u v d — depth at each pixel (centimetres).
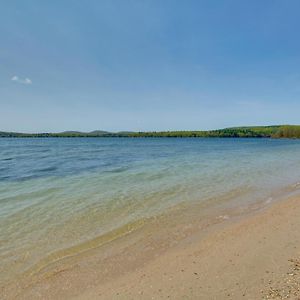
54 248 789
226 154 4300
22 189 1542
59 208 1159
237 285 566
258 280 578
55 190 1512
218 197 1359
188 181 1780
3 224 963
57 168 2516
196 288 568
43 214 1077
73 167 2589
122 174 2105
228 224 970
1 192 1460
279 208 1141
